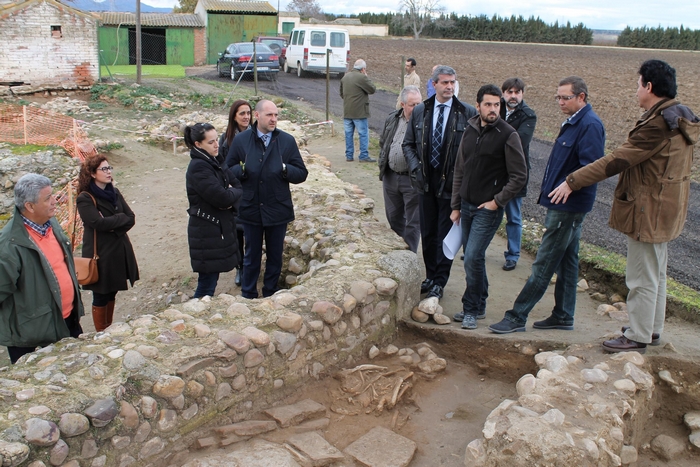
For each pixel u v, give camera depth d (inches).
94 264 210.8
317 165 387.9
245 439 141.1
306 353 162.2
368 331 182.9
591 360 156.3
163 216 378.6
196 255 209.6
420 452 142.4
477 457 127.4
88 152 521.0
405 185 230.7
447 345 185.6
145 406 128.0
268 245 225.5
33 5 791.7
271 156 213.0
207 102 763.4
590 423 129.5
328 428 149.6
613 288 227.5
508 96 215.8
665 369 153.8
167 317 161.3
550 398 139.0
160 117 720.3
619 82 1140.5
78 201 207.9
